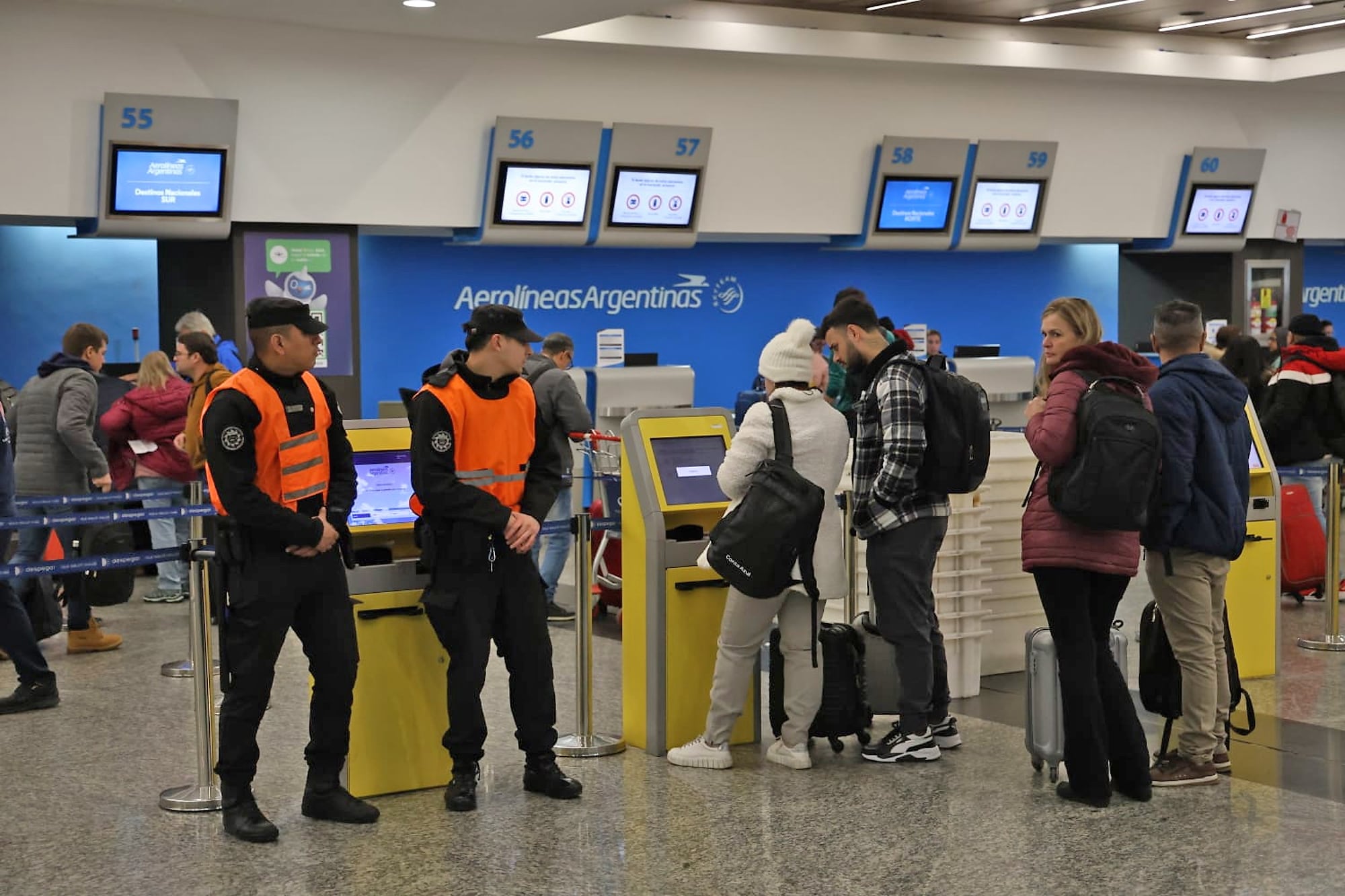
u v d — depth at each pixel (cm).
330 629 439
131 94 916
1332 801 459
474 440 453
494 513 448
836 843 422
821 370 783
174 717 589
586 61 1095
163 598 855
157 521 844
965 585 606
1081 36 1267
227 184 964
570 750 520
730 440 547
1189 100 1404
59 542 778
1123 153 1381
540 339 460
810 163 1220
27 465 733
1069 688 449
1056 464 437
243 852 422
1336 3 1159
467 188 1077
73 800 478
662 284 1275
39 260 1098
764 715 587
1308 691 618
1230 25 1258
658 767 505
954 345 1443
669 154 1145
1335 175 1518
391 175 1038
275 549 425
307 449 427
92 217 936
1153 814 446
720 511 532
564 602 846
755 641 494
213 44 947
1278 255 1534
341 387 1039
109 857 420
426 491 443
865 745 514
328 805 448
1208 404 463
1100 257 1525
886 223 1273
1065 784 464
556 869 403
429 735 484
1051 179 1342
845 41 1146
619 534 780
